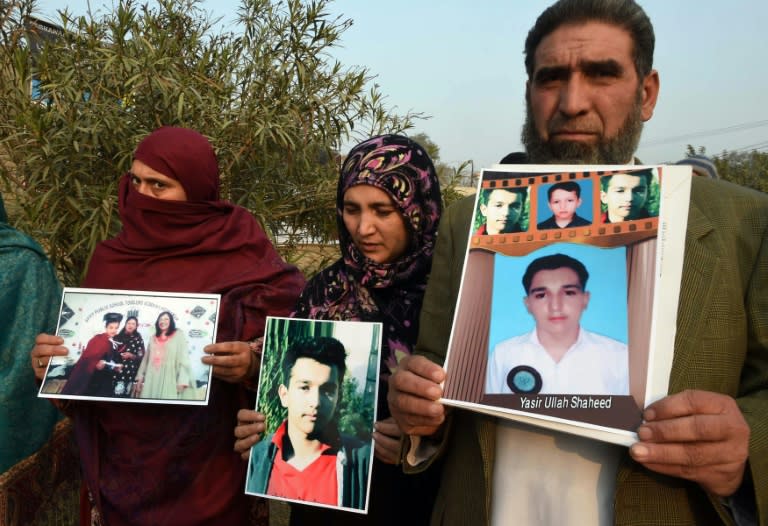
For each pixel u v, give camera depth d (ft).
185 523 5.65
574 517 3.28
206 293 6.23
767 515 2.81
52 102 10.59
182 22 12.90
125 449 5.72
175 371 5.38
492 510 3.56
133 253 6.46
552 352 3.10
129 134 10.82
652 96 3.98
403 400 3.38
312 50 12.16
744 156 45.39
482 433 3.56
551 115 3.77
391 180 5.30
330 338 4.96
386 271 5.48
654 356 2.93
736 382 3.14
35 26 11.98
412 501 5.13
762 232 3.24
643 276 3.04
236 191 12.20
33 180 10.16
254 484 4.73
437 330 4.11
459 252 4.07
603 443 3.31
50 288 6.49
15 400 5.89
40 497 6.22
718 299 3.10
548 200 3.37
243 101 11.82
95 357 5.40
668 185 3.16
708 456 2.66
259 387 4.96
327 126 12.25
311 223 13.01
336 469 4.64
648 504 3.08
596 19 3.62
